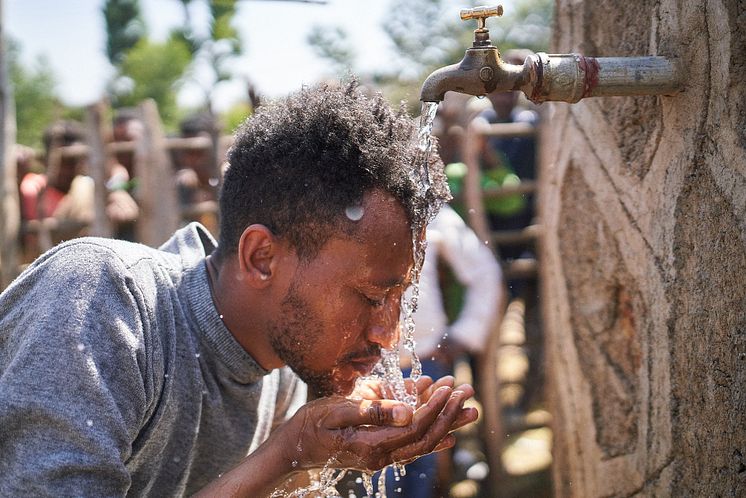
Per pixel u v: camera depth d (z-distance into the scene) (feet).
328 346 5.30
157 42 33.27
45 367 4.74
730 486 5.12
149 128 16.08
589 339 6.93
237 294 5.46
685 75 5.27
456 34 36.11
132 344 4.97
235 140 5.57
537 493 14.11
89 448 4.70
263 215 5.27
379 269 5.13
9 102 16.53
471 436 15.93
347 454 5.15
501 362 18.79
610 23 6.28
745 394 4.92
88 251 5.11
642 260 5.95
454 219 12.30
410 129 5.48
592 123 6.54
